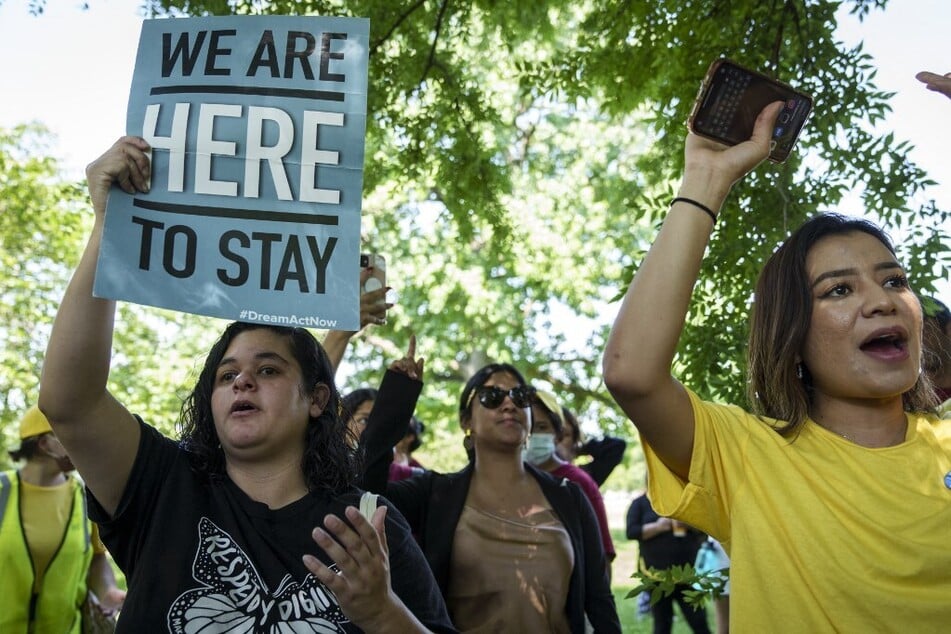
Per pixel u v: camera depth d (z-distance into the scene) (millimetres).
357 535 2121
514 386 4113
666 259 2088
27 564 4371
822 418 2262
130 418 2479
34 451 4465
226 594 2314
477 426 4047
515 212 15328
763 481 2152
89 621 4648
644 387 2057
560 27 6711
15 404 14312
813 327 2223
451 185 6586
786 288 2270
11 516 4387
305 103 2623
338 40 2662
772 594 2064
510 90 10641
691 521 2211
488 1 6289
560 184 16266
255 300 2514
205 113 2604
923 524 2016
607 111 6133
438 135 6445
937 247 4027
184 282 2500
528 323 18047
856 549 2018
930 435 2191
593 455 6551
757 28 4934
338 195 2582
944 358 3311
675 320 2059
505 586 3762
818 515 2068
